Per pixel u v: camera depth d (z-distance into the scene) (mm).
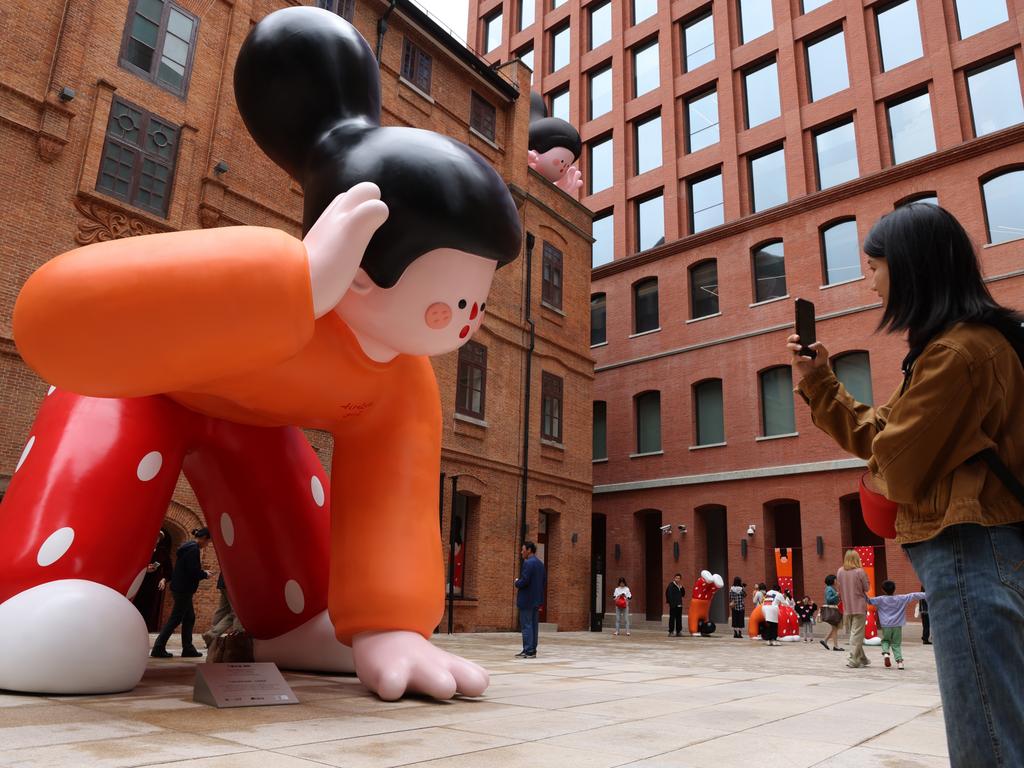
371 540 5336
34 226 11234
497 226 4637
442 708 4859
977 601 1520
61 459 4996
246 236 4016
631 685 6855
